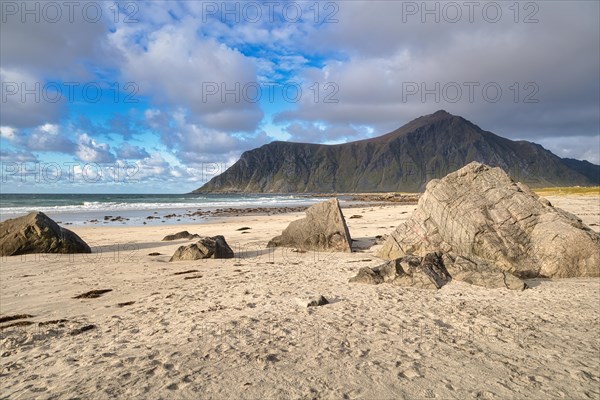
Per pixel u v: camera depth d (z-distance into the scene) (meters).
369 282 11.95
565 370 5.82
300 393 4.80
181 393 4.72
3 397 4.64
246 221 40.34
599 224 24.06
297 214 52.44
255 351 6.19
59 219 43.69
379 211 49.94
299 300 9.44
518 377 5.52
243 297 10.20
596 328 7.87
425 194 16.75
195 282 12.34
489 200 15.66
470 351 6.49
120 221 41.66
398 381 5.25
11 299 10.34
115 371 5.39
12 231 19.12
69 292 11.13
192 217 47.44
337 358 5.98
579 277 13.27
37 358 6.06
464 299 10.20
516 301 10.05
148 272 14.20
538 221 14.71
